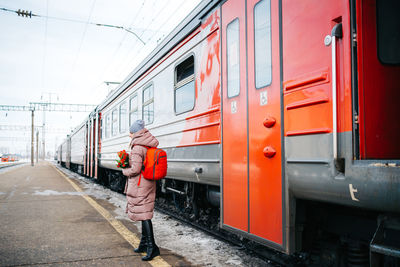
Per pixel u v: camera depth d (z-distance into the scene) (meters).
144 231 3.55
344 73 2.26
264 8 3.09
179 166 5.02
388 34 2.39
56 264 3.31
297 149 2.64
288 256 3.57
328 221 2.95
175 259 3.48
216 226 5.09
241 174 3.31
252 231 3.11
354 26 2.26
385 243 2.12
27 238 4.26
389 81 2.36
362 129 2.21
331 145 2.34
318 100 2.45
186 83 4.85
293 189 2.69
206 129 4.18
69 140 24.44
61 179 14.17
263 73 3.06
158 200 7.82
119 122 8.90
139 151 3.39
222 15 3.82
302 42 2.63
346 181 2.22
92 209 6.31
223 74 3.74
